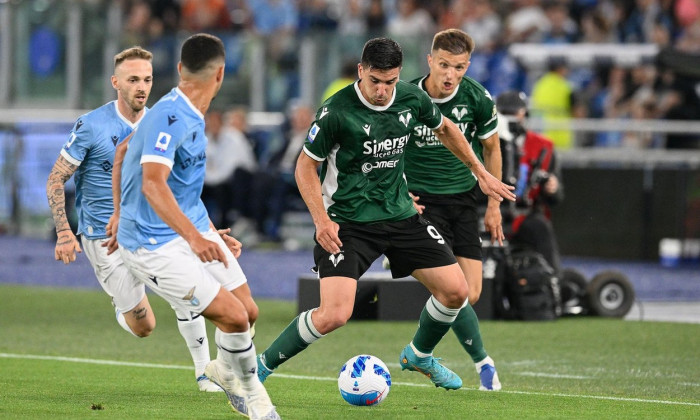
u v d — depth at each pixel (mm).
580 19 75688
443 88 27859
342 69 64938
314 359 33875
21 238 75562
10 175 76000
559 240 65938
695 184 62375
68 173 28188
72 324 41906
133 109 28391
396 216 25750
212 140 68500
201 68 22344
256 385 22859
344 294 24969
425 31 76250
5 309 46062
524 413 24625
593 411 24969
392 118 25281
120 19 74125
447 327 26422
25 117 74812
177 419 23500
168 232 22812
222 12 79000
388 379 25172
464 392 27750
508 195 26547
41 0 75062
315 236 24922
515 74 68000
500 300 42281
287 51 70562
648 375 31109
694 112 65688
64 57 74812
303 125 67062
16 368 31438
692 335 39125
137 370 31250
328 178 25734
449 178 29250
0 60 76000
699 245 62625
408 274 26297
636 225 63656
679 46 71438
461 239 29109
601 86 69500
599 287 43375
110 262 28078
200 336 27453
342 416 24031
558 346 36438
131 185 22906
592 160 66062
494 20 76188
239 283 24484
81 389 27703
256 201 68812
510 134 38188
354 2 79250
